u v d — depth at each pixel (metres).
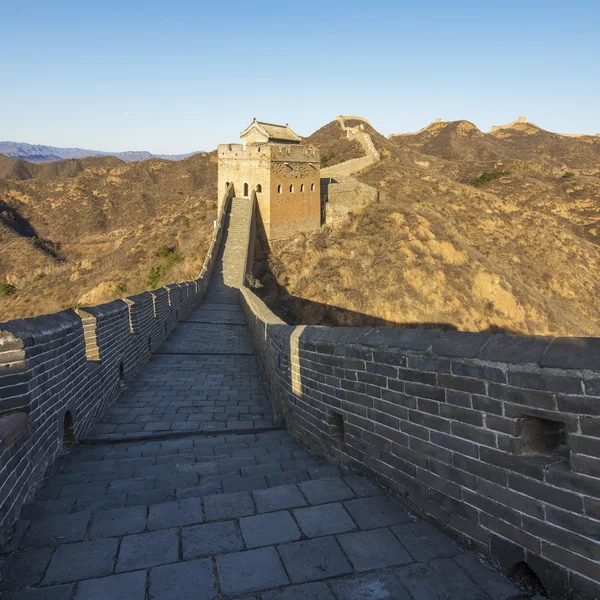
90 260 56.28
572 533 2.88
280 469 5.39
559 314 45.38
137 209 101.88
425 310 42.09
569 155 138.25
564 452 3.18
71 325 6.52
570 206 76.69
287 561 3.35
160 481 5.03
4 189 106.69
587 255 57.41
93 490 4.84
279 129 50.97
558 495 2.95
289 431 7.04
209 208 59.31
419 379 3.96
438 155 138.75
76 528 3.78
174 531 3.72
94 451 6.43
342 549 3.51
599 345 2.85
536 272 53.91
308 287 41.69
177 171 121.94
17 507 4.17
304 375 6.20
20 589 3.07
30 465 4.73
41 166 175.00
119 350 9.79
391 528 3.80
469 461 3.52
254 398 9.49
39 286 55.09
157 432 7.34
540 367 3.02
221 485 4.79
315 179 48.19
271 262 42.69
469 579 3.20
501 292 44.38
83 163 178.75
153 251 48.81
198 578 3.16
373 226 49.03
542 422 3.27
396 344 4.21
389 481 4.35
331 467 5.22
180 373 11.56
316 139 97.62
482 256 49.12
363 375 4.72
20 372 4.74
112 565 3.30
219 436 7.20
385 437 4.40
